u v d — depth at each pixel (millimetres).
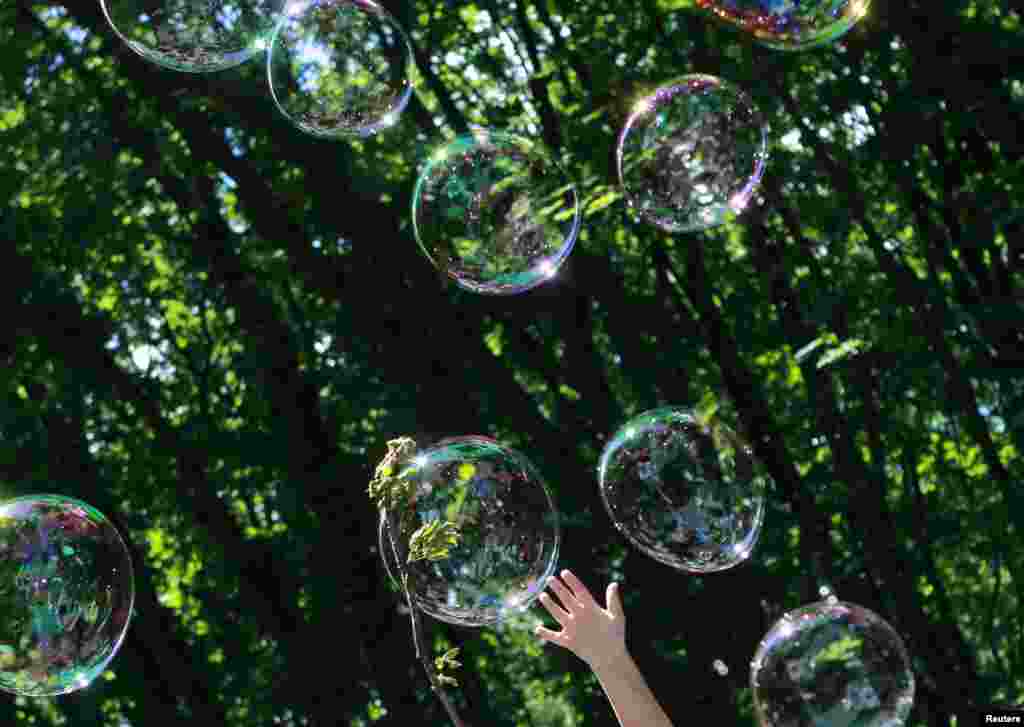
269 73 5031
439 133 10742
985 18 8195
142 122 10508
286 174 10648
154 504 11328
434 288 10289
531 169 4941
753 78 9156
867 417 11188
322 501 11086
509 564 3564
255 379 11406
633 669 3018
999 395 10102
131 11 4758
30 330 10477
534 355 11500
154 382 12039
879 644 3684
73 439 10625
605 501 4574
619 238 11359
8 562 3705
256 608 11422
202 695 11273
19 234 10305
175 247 11727
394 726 10977
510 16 11055
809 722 3650
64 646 3709
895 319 10133
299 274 10672
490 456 3666
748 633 10203
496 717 13023
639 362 11086
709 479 4461
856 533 10586
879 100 9289
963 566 13375
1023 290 10008
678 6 8289
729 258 12391
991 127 8633
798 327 10617
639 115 5398
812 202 10273
